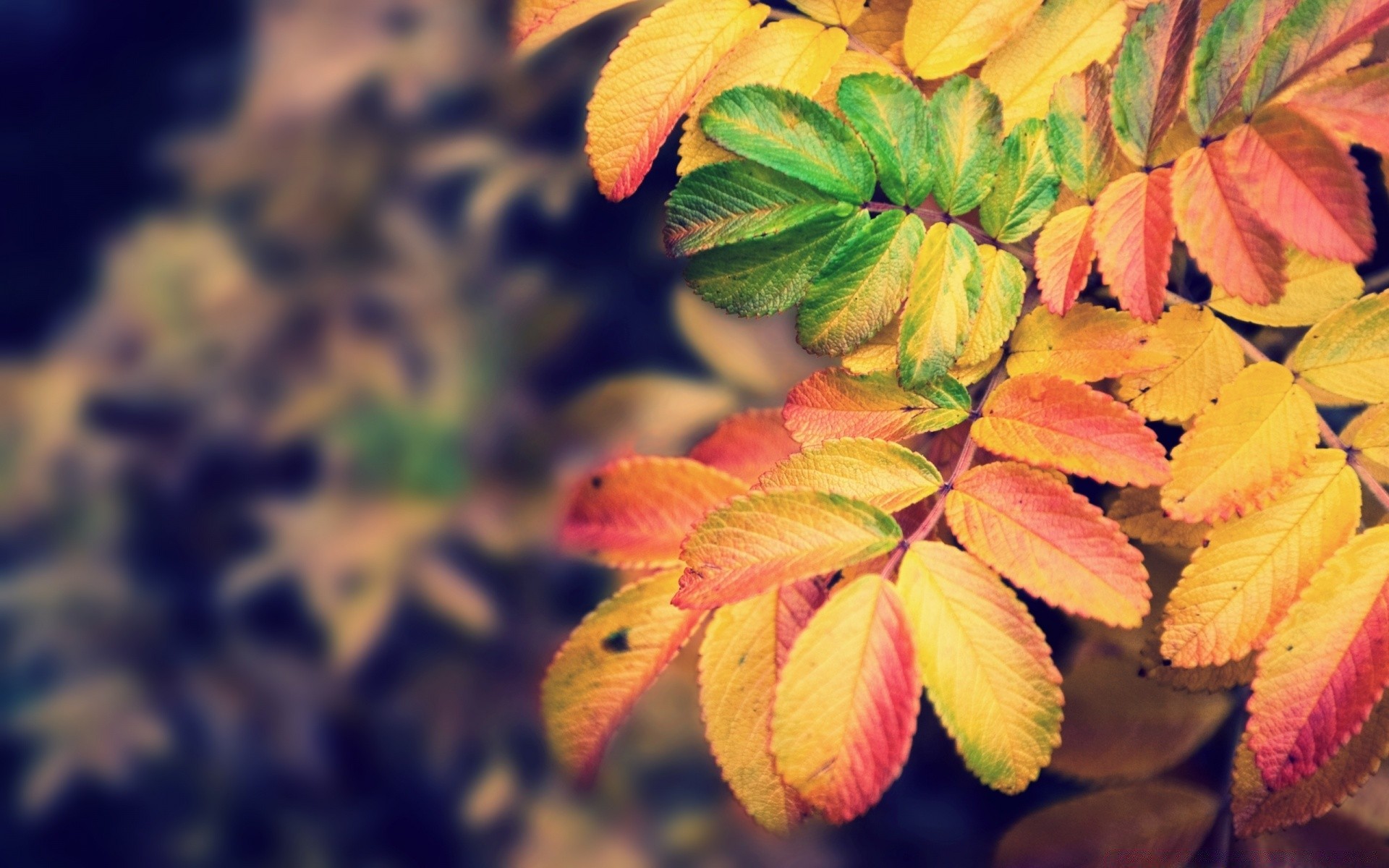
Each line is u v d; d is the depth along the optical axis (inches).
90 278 27.0
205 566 27.2
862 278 14.4
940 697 13.8
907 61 15.0
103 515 27.4
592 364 23.4
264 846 27.0
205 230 25.9
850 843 20.7
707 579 13.9
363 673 25.8
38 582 27.3
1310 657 14.0
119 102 27.3
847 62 14.9
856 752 13.5
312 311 25.4
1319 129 13.8
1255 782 14.9
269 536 25.9
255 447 26.4
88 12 27.5
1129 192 14.4
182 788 27.4
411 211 24.8
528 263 23.8
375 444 24.7
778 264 14.4
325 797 26.6
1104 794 16.9
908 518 14.9
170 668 27.5
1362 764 14.7
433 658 25.6
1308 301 15.3
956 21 14.9
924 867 20.1
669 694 22.2
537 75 22.7
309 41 24.5
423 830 26.2
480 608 24.3
